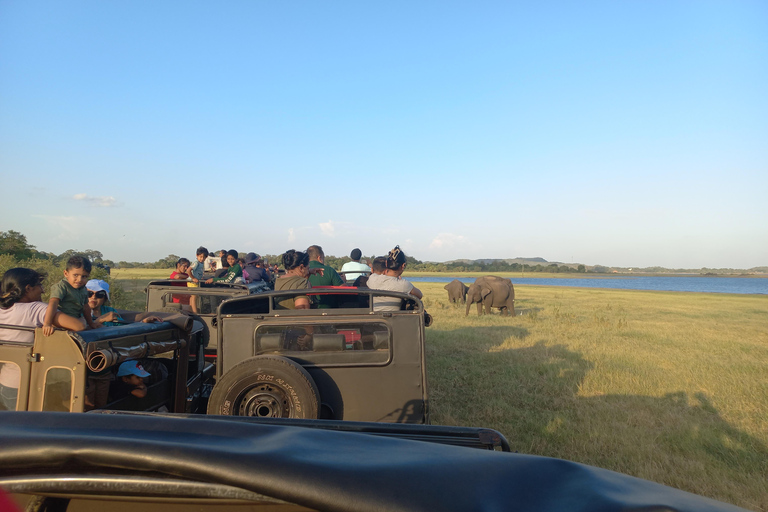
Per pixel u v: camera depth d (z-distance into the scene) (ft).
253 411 12.97
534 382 24.53
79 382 10.75
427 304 76.95
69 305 12.61
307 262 18.17
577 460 15.31
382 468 3.34
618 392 23.11
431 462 3.53
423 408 13.91
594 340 37.83
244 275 29.45
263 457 3.34
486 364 28.32
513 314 60.44
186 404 15.12
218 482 3.26
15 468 3.57
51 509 3.87
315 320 14.05
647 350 34.04
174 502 3.67
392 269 17.17
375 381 13.93
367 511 3.03
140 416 4.03
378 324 14.11
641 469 14.56
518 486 3.34
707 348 35.65
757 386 24.48
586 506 3.11
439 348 33.40
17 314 11.55
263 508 3.71
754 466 15.17
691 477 14.24
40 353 10.85
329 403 13.87
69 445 3.51
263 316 14.06
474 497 3.13
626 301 97.04
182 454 3.38
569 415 19.62
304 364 13.88
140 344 12.48
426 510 3.00
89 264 12.91
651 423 18.76
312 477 3.18
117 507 3.83
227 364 14.14
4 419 3.95
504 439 7.22
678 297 124.77
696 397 22.50
